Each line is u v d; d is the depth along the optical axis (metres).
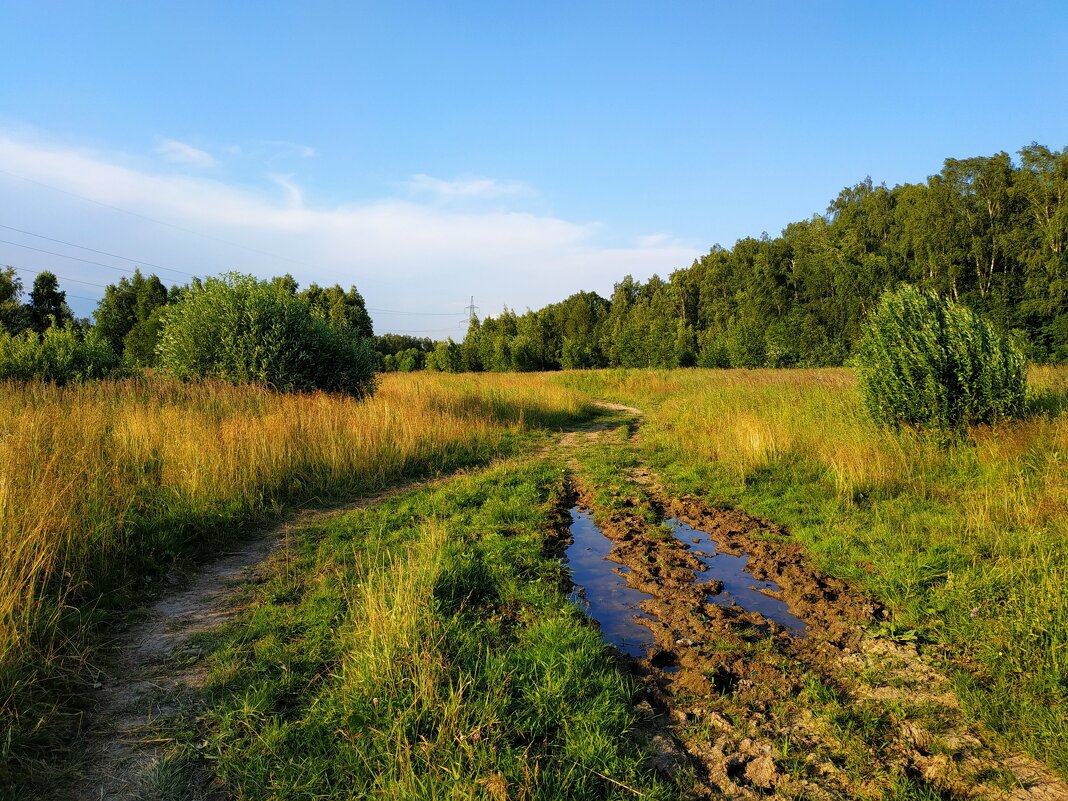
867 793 2.96
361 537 6.86
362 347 17.73
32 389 11.94
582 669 3.93
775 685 3.93
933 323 9.31
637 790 2.95
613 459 11.54
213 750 3.32
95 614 4.70
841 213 59.38
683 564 6.18
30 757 3.17
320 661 4.18
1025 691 3.58
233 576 5.87
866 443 9.12
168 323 15.50
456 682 3.71
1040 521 5.88
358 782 2.99
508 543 6.45
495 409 17.14
